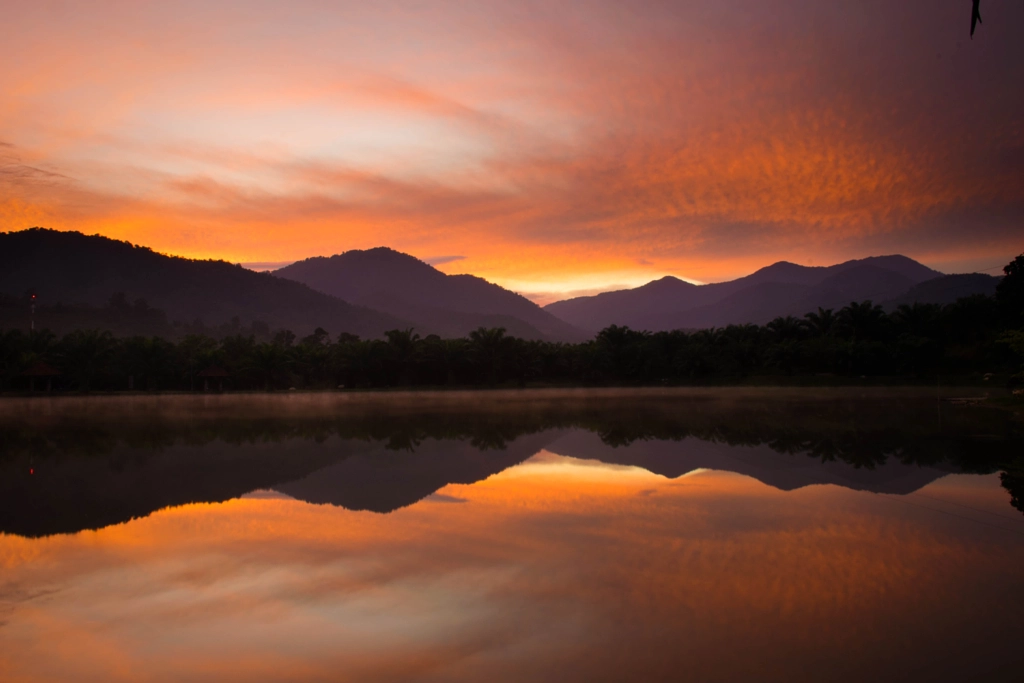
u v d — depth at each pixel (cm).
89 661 544
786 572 749
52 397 6197
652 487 1291
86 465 1636
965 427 2405
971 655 534
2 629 611
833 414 3066
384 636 584
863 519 1012
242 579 746
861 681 493
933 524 979
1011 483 1316
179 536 940
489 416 3142
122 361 7650
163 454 1825
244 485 1339
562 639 570
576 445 1950
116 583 738
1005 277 5894
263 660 540
